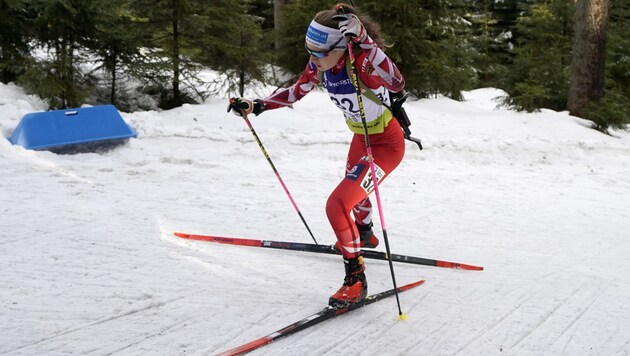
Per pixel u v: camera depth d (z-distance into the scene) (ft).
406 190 19.31
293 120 29.19
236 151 23.12
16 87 28.66
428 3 37.81
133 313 9.32
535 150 26.30
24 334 8.45
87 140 21.07
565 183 21.81
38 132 20.70
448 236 14.57
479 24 62.28
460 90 40.27
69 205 14.97
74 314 9.15
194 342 8.51
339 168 22.02
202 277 10.97
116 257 11.68
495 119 32.60
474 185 20.63
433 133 28.86
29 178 17.28
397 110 10.52
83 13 26.25
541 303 10.55
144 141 23.21
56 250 11.84
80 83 28.58
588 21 33.58
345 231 9.66
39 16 25.68
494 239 14.48
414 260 12.17
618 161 25.93
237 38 32.99
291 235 13.88
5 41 27.89
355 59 9.57
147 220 14.25
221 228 14.06
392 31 36.01
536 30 41.37
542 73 36.86
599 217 17.07
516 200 18.75
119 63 29.60
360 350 8.58
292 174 20.53
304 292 10.58
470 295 10.81
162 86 31.63
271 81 37.22
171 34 31.22
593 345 9.02
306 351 8.45
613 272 12.38
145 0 29.89
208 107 29.71
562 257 13.29
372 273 11.80
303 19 36.47
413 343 8.86
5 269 10.73
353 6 10.02
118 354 8.07
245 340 8.66
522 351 8.76
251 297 10.21
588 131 31.24
